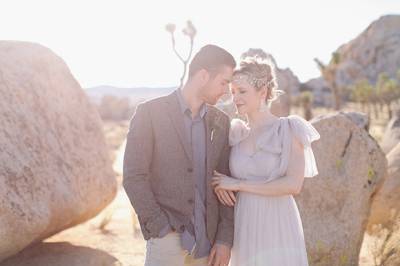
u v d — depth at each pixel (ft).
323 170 17.02
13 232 13.42
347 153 17.35
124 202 30.01
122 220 24.49
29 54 17.69
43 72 17.88
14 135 14.85
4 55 16.57
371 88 231.30
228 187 10.05
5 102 15.19
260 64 10.34
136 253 18.44
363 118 19.45
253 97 10.25
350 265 16.69
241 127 10.57
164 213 9.27
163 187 9.39
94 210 18.52
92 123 20.10
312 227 16.44
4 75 15.76
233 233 10.18
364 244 20.21
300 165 10.07
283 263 10.28
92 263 16.51
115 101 300.81
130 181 9.20
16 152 14.57
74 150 17.79
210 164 9.83
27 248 17.21
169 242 9.36
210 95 9.67
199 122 9.80
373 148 17.70
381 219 22.62
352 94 249.55
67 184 16.35
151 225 9.07
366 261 17.76
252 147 10.34
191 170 9.43
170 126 9.39
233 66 9.82
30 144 15.33
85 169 17.89
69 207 16.07
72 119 18.66
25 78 16.60
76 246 18.45
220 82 9.64
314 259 16.17
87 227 22.33
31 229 13.94
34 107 16.40
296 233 10.52
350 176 17.13
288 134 10.08
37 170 15.05
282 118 10.37
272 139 10.13
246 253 10.43
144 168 9.27
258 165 10.15
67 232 20.85
